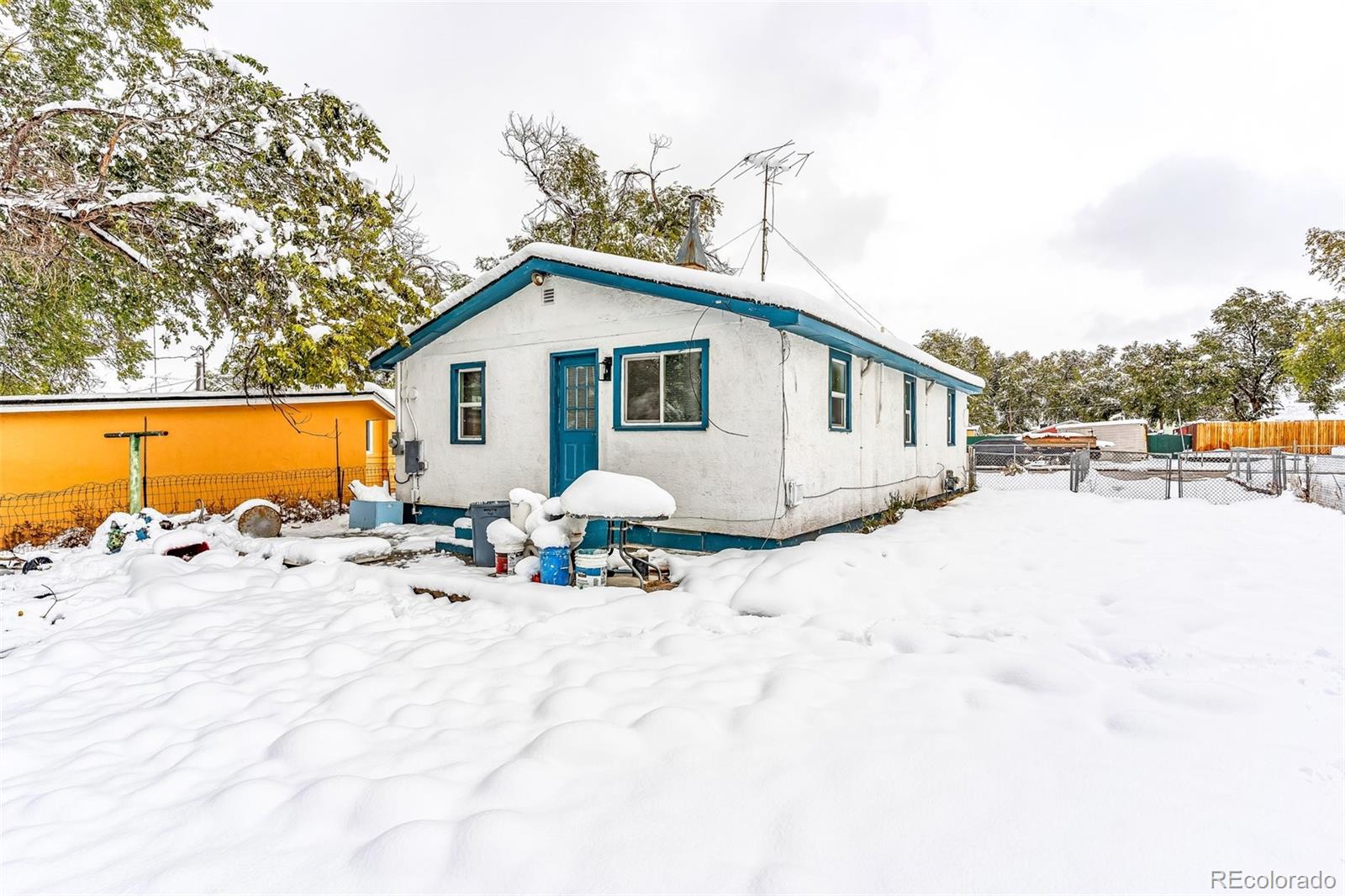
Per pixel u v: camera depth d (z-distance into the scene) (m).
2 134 9.45
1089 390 57.69
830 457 7.98
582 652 4.07
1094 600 4.86
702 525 7.21
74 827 2.34
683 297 6.97
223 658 4.26
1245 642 3.78
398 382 10.47
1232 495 13.62
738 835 2.12
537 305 8.60
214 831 2.28
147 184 10.85
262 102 10.71
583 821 2.21
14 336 12.02
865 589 5.21
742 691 3.36
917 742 2.68
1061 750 2.61
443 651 4.17
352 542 7.59
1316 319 24.02
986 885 1.85
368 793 2.38
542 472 8.60
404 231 15.16
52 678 4.06
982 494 14.47
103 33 11.45
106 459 10.28
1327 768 2.42
